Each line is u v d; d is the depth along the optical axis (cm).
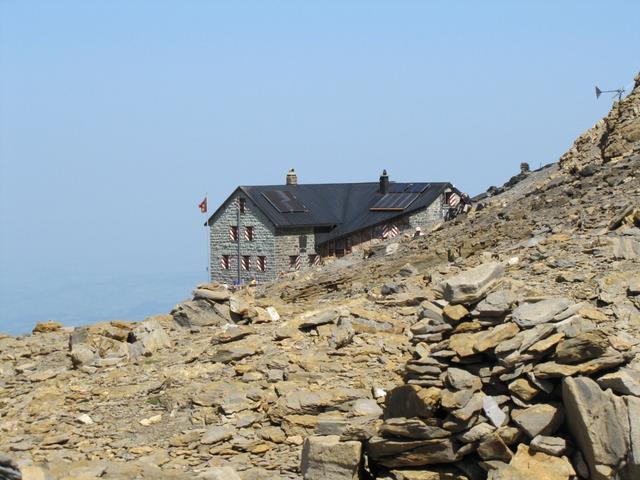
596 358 1733
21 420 2352
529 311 1853
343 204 9375
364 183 9662
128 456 2088
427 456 1752
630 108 5203
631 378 1683
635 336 2020
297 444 2100
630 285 2341
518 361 1766
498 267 1978
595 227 3391
